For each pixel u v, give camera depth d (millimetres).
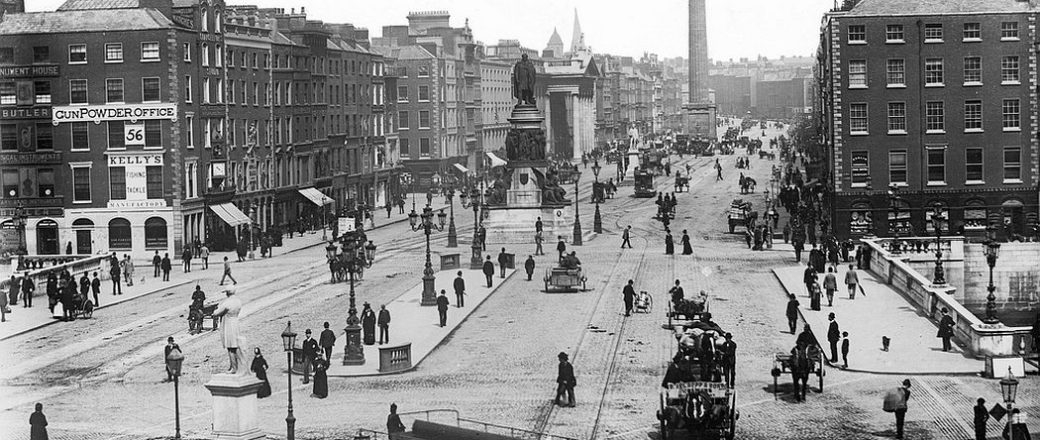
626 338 70500
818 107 175625
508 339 70812
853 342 69125
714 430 48031
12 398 57688
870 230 114812
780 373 57031
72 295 79375
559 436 49156
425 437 46594
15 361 66438
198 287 75188
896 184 114312
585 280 89375
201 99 119938
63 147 114812
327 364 59438
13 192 115250
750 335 71312
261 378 57406
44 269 93812
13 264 105125
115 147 114875
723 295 86188
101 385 60312
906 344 68438
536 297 86500
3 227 114438
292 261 112188
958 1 113375
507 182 126438
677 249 115875
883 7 113500
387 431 49656
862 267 99188
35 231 115250
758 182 192625
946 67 113062
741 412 54031
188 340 71688
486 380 60312
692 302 74188
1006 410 47375
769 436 49938
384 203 180250
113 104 114438
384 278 97938
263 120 136625
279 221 140500
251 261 112812
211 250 121312
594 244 121312
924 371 61969
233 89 128375
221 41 124938
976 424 47438
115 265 91500
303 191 147625
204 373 62656
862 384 59438
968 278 100750
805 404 55469
